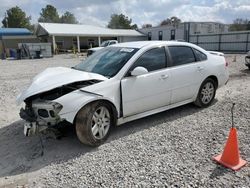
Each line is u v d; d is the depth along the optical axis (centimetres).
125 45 469
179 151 345
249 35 2802
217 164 308
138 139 390
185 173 291
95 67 431
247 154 328
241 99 603
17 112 563
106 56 452
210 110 523
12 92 784
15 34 4172
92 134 357
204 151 342
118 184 276
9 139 414
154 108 443
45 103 340
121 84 386
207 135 396
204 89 529
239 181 272
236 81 862
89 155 347
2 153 366
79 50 3700
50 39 3797
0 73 1332
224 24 4203
